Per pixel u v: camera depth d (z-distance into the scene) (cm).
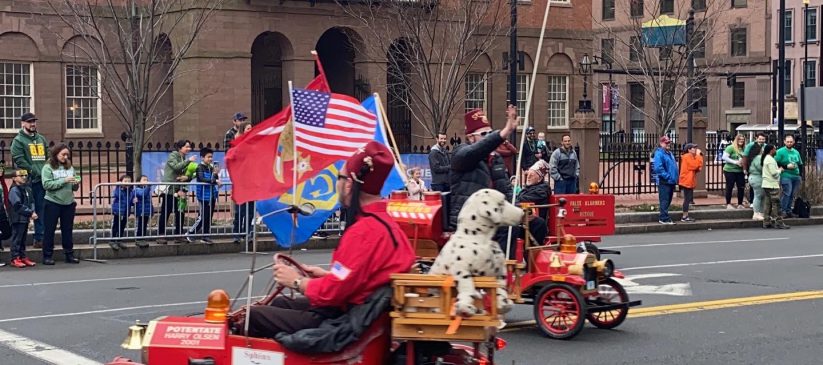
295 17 3466
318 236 1948
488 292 597
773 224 2406
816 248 1914
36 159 1672
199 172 1848
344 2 3431
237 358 600
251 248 1878
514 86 2444
